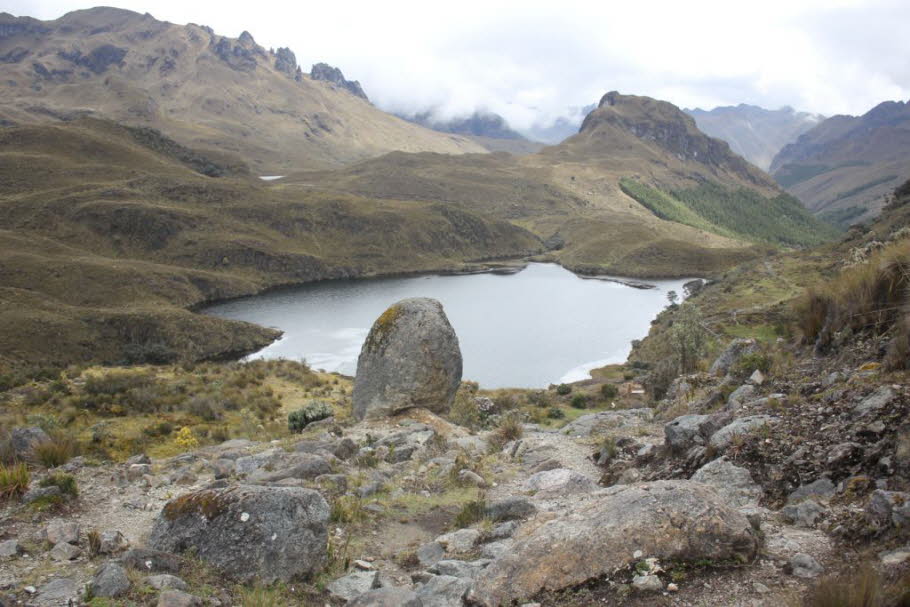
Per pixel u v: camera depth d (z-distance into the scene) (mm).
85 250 172625
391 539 9016
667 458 11078
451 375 19172
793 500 7758
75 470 11539
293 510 7516
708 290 109562
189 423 30688
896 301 11883
